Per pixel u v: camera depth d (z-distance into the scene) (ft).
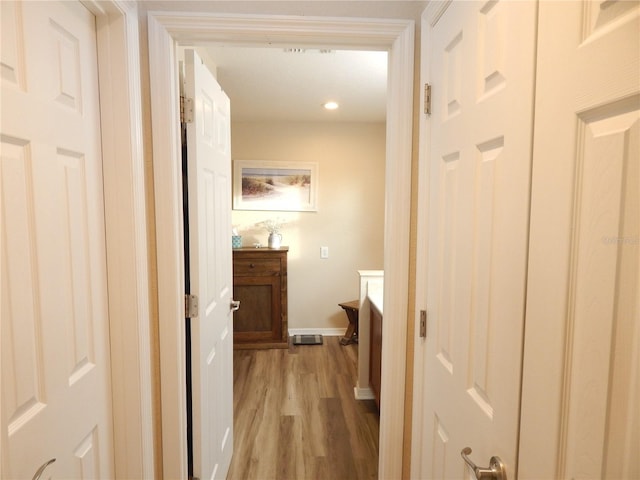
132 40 3.56
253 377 9.97
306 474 6.26
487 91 2.59
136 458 3.80
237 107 10.95
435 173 3.59
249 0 3.82
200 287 4.49
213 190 5.16
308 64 7.74
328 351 11.89
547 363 1.96
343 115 11.93
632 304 1.50
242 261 11.73
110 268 3.63
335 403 8.61
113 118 3.51
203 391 4.68
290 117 12.19
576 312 1.78
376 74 8.30
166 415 4.13
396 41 3.98
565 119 1.82
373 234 13.29
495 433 2.48
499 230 2.43
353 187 13.14
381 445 4.49
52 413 2.81
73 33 3.07
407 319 4.21
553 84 1.90
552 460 1.92
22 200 2.50
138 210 3.68
